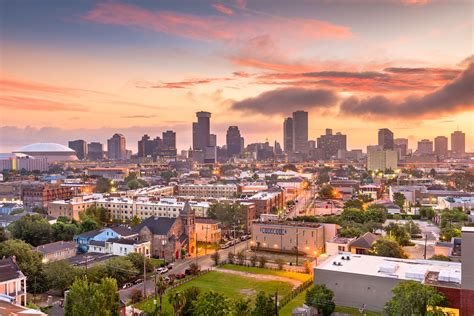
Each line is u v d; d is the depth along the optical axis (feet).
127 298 351.87
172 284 387.96
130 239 496.23
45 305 335.26
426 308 244.83
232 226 648.79
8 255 374.43
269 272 434.30
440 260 383.65
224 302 250.16
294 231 517.96
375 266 343.46
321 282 334.44
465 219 651.25
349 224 581.94
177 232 517.55
